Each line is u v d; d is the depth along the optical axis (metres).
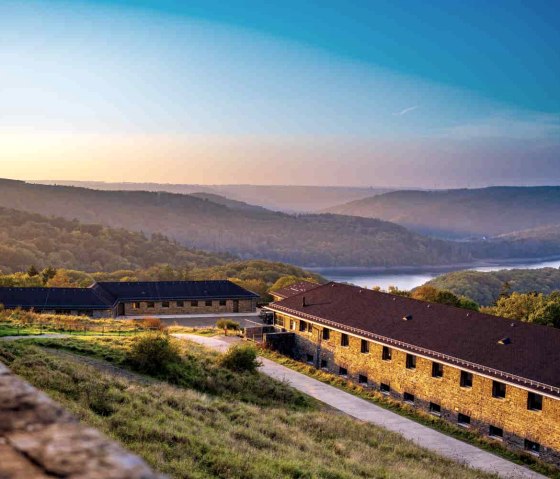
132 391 27.92
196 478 17.58
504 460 33.56
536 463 33.31
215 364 42.91
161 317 77.75
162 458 18.70
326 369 51.81
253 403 36.97
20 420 3.08
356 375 47.97
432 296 84.56
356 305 53.22
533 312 74.50
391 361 44.50
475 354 38.78
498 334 40.50
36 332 46.16
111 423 21.80
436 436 36.88
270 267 169.50
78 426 3.09
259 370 49.00
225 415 29.45
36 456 2.75
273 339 55.84
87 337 44.38
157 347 37.62
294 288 75.06
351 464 24.94
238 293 83.62
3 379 3.58
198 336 60.72
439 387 40.38
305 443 27.00
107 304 73.00
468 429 37.97
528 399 34.59
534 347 37.53
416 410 41.53
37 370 27.56
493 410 36.59
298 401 40.22
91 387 26.30
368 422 37.09
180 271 161.25
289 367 51.56
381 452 29.58
